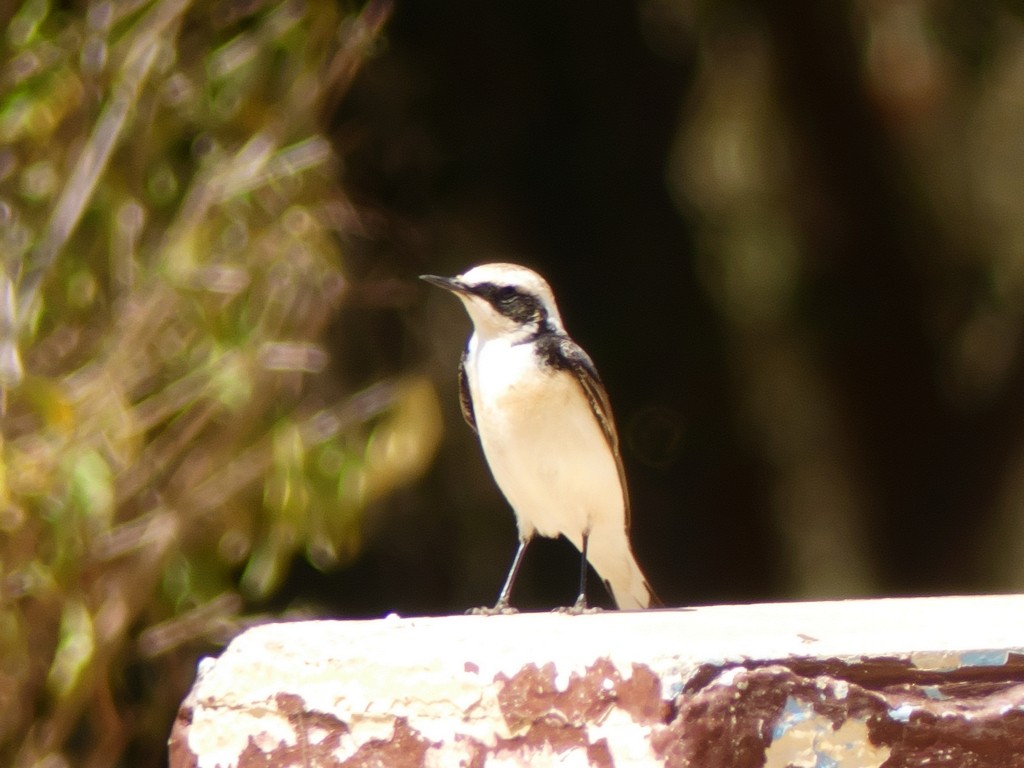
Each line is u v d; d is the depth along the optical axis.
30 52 10.47
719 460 18.12
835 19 18.94
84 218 10.59
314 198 11.20
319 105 11.41
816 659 4.66
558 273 16.98
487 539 15.55
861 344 19.58
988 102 20.50
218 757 5.67
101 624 10.25
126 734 10.91
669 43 17.75
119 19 10.58
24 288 10.19
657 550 17.86
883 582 19.62
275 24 11.20
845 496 20.00
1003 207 20.80
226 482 10.62
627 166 17.25
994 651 4.73
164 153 11.14
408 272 14.39
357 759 5.36
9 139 10.29
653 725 4.59
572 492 8.39
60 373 10.46
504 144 16.28
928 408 19.56
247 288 10.65
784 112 19.52
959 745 4.64
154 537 10.37
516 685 4.97
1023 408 19.20
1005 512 19.84
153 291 10.16
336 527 10.69
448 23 15.79
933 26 18.23
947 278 20.11
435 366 14.70
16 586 9.78
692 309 17.86
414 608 14.98
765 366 19.42
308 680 5.50
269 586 10.77
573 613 6.43
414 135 15.08
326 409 11.44
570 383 8.27
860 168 19.36
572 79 16.89
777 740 4.58
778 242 19.86
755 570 18.28
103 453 10.05
